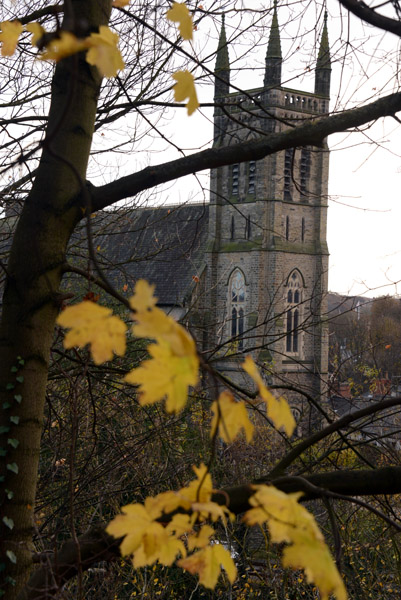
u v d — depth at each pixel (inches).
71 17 72.8
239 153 164.6
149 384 56.1
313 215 2031.3
